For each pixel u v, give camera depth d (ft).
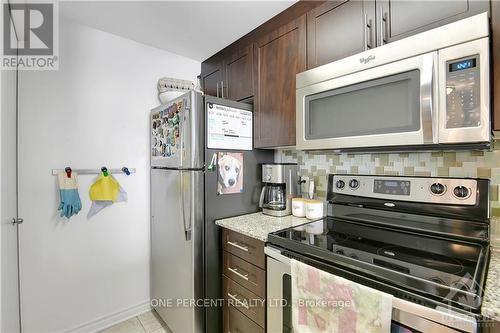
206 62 7.41
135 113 6.63
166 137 5.90
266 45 5.44
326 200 5.34
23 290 5.11
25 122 5.12
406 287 2.52
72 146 5.69
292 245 3.72
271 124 5.35
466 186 3.53
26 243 5.15
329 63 4.06
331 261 3.20
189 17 5.39
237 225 4.86
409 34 3.42
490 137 2.76
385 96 3.47
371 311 2.57
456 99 2.82
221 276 5.35
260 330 4.34
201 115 5.08
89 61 5.91
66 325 5.66
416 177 4.01
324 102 4.20
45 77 5.34
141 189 6.76
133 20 5.57
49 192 5.41
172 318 5.74
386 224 4.32
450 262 2.87
